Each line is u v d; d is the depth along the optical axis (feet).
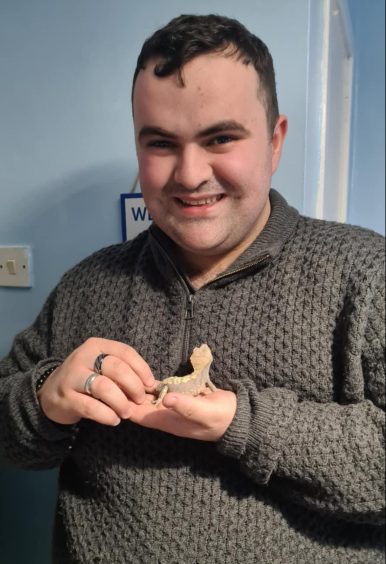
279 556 1.38
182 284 1.58
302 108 2.14
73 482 1.75
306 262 1.47
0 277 2.81
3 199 2.74
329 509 1.32
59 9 2.47
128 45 2.39
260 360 1.42
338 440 1.26
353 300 1.35
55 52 2.51
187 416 1.22
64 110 2.55
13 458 1.64
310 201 2.36
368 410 1.32
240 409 1.26
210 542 1.38
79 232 2.63
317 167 2.49
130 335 1.61
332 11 2.55
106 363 1.38
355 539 1.51
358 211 4.58
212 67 1.22
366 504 1.27
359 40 4.21
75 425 1.60
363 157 4.43
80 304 1.80
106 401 1.34
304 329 1.40
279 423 1.26
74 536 1.61
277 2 2.11
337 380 1.41
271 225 1.55
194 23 1.29
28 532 2.97
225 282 1.53
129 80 2.42
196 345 1.51
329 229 1.56
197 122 1.26
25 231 2.74
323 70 2.39
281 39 2.13
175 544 1.40
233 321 1.47
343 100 3.62
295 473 1.28
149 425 1.35
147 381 1.40
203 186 1.35
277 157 1.62
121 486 1.50
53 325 1.83
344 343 1.36
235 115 1.27
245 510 1.39
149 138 1.36
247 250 1.52
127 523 1.48
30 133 2.63
